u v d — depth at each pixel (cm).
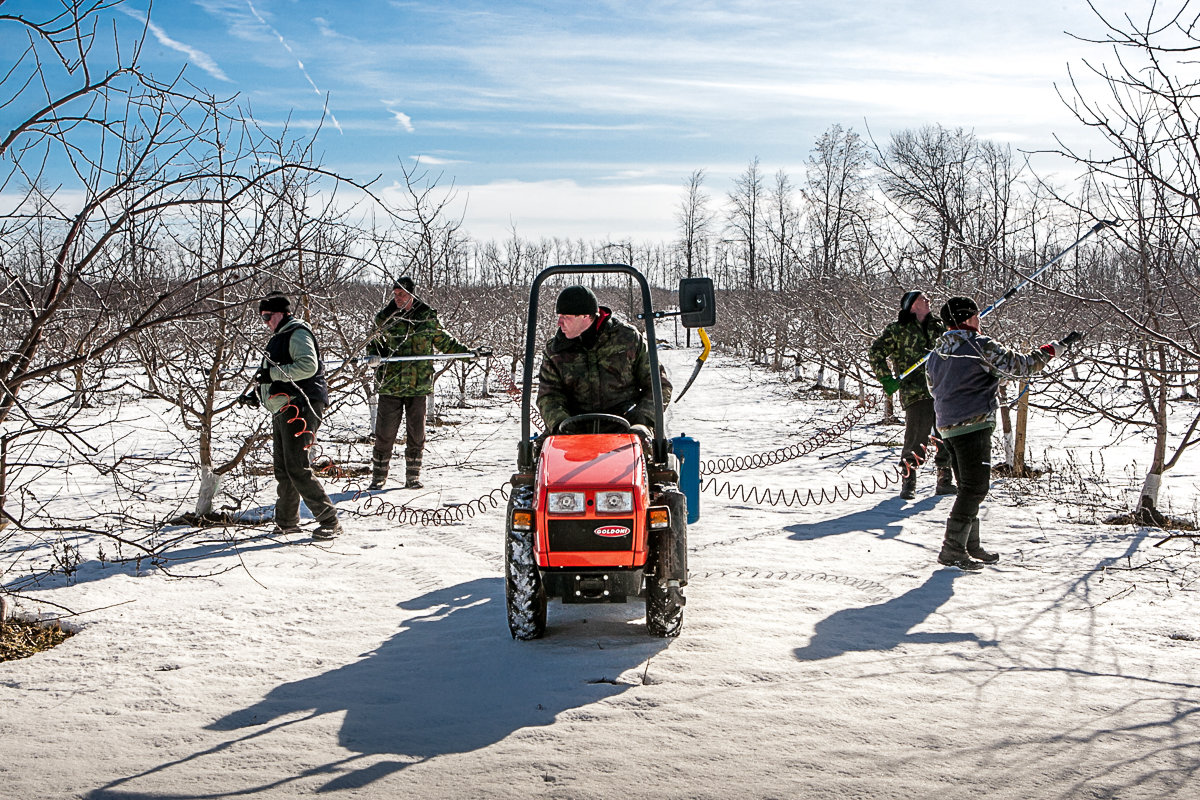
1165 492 796
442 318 1404
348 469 953
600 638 436
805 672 387
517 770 300
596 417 471
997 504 759
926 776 293
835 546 625
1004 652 412
